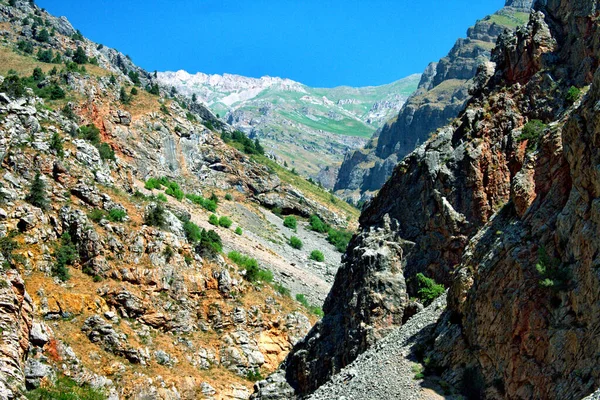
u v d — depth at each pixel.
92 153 105.69
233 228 149.62
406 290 56.66
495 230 46.22
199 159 177.12
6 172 91.00
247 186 183.75
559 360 35.59
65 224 91.56
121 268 92.44
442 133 60.56
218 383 89.62
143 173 156.00
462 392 40.72
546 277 37.84
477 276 42.72
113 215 97.12
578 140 38.44
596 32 53.34
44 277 84.88
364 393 44.91
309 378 59.84
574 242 37.28
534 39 57.81
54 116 106.56
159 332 91.38
